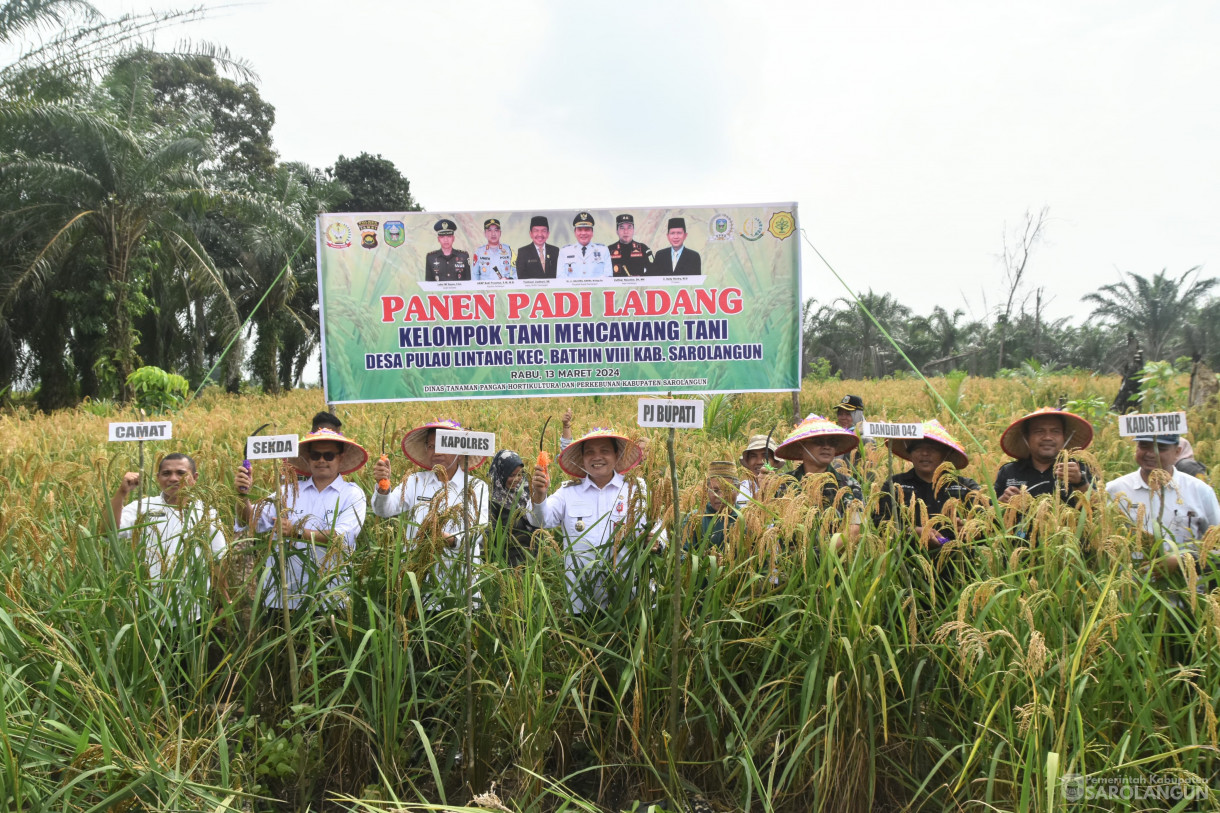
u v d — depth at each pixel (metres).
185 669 4.43
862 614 3.85
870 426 4.36
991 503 4.49
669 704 4.20
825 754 3.76
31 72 21.22
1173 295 43.06
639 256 8.96
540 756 4.05
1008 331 51.56
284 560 4.52
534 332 8.95
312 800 4.31
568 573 4.79
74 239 25.59
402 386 8.91
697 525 4.55
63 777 3.54
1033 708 3.22
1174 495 4.92
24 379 32.66
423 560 4.37
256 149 48.06
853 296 8.91
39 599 4.35
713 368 9.05
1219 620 3.29
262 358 35.16
